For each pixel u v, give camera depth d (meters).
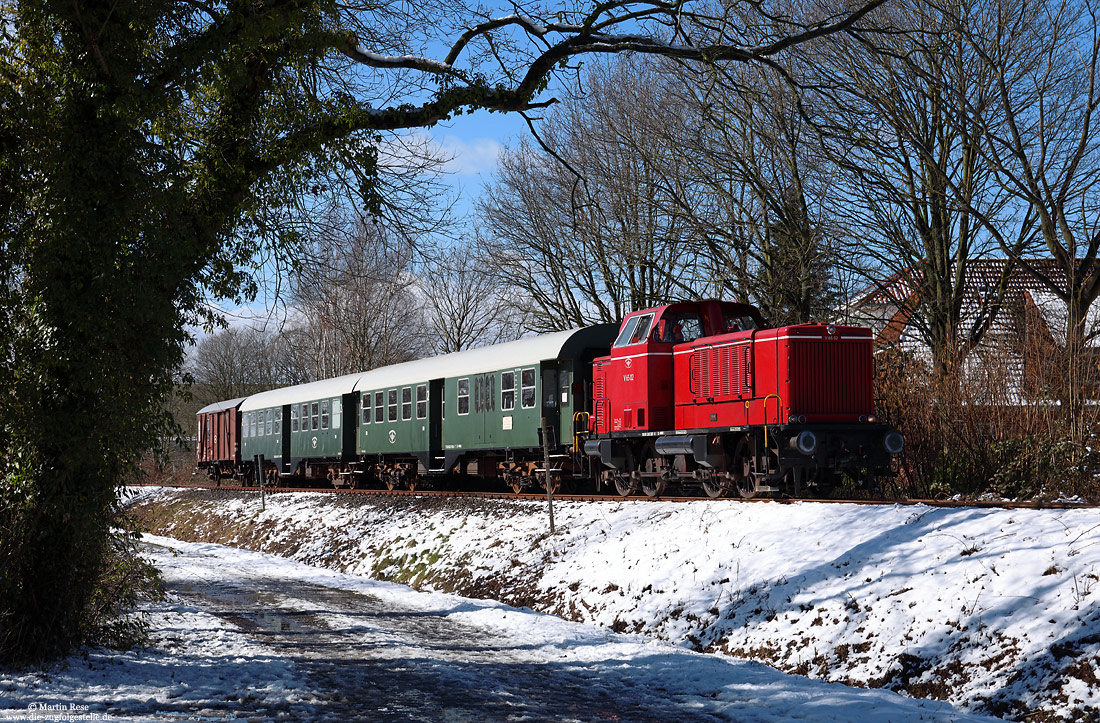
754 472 15.45
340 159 11.12
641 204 28.45
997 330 20.23
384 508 22.98
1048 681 7.93
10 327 9.05
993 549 10.02
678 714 7.93
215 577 18.30
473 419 23.78
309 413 33.34
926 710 7.70
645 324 17.92
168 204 9.32
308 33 10.14
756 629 10.94
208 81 9.85
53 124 8.97
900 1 20.84
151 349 9.36
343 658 10.21
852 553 11.32
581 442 20.02
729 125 24.86
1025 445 15.45
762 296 25.69
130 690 8.11
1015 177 20.48
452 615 13.56
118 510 9.84
